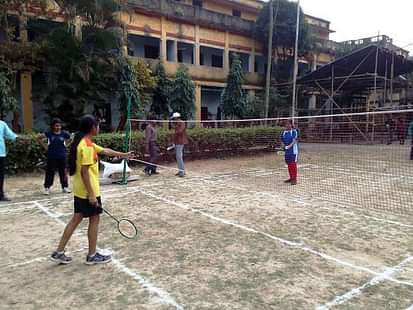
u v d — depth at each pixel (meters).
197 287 3.70
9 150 10.15
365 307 3.32
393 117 19.66
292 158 9.63
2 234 5.36
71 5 16.55
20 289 3.66
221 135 15.85
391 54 23.78
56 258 4.24
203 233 5.43
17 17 17.28
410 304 3.38
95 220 4.22
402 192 8.66
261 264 4.29
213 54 31.98
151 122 14.13
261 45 32.00
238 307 3.30
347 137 19.56
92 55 17.23
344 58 24.17
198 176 10.92
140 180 10.05
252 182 9.95
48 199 7.56
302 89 30.91
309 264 4.30
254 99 27.22
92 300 3.43
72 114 17.56
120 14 18.78
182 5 26.64
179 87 22.56
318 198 7.94
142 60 22.06
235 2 32.41
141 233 5.40
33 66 17.30
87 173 4.04
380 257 4.55
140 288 3.67
